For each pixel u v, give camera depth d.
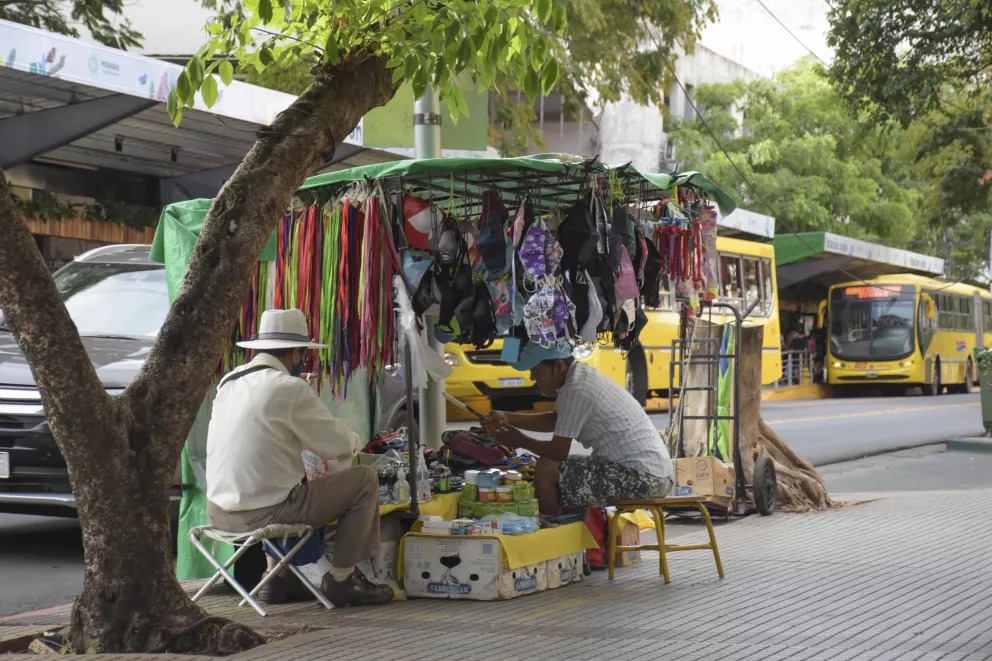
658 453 7.84
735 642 5.92
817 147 35.91
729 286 24.36
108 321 9.97
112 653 5.79
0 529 10.35
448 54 6.51
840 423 22.03
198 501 7.84
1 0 17.44
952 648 5.76
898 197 38.12
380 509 7.23
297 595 7.29
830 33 24.52
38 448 8.42
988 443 17.75
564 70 21.84
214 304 6.14
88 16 18.38
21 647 6.24
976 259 47.38
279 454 6.78
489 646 5.86
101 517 5.91
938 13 23.58
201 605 7.16
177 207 8.07
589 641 5.96
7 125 14.26
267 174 6.26
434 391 9.50
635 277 8.47
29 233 5.89
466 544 7.16
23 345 5.85
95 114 14.28
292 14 6.82
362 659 5.59
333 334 7.58
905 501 11.70
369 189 7.44
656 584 7.66
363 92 6.63
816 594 7.20
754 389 11.24
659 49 22.66
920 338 35.38
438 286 7.52
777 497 11.12
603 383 7.91
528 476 8.23
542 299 7.47
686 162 35.78
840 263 33.06
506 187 8.20
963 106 27.55
